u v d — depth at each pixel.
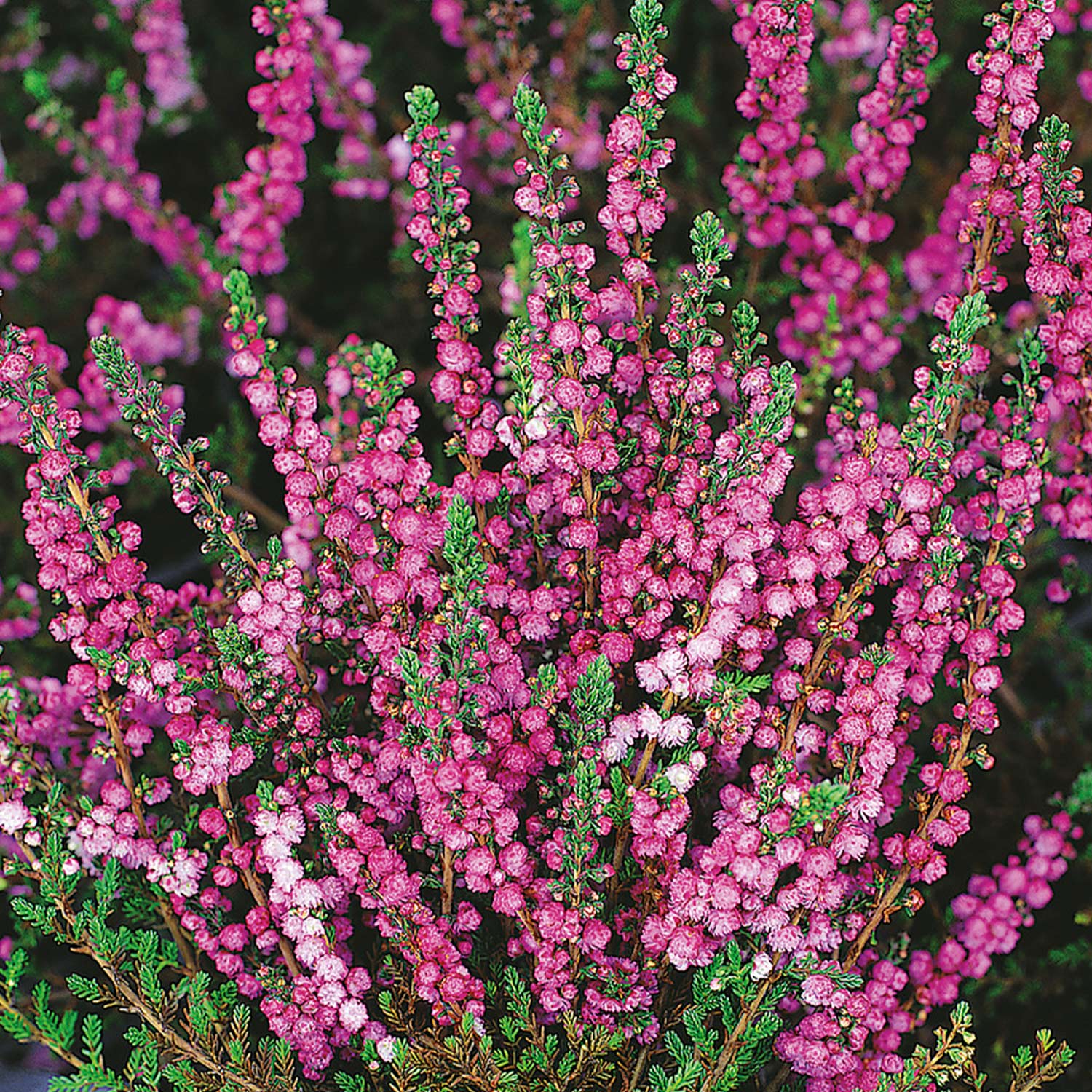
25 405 0.73
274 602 0.74
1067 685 0.96
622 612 0.74
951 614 0.75
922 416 0.73
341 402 0.91
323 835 0.75
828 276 0.92
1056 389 0.77
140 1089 0.74
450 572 0.76
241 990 0.75
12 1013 0.73
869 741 0.72
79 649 0.75
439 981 0.73
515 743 0.73
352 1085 0.74
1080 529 0.81
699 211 1.03
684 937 0.72
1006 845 0.92
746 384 0.73
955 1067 0.73
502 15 1.00
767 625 0.74
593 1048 0.73
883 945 0.81
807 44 0.80
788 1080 0.77
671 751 0.75
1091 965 0.89
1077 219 0.75
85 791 0.84
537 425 0.74
